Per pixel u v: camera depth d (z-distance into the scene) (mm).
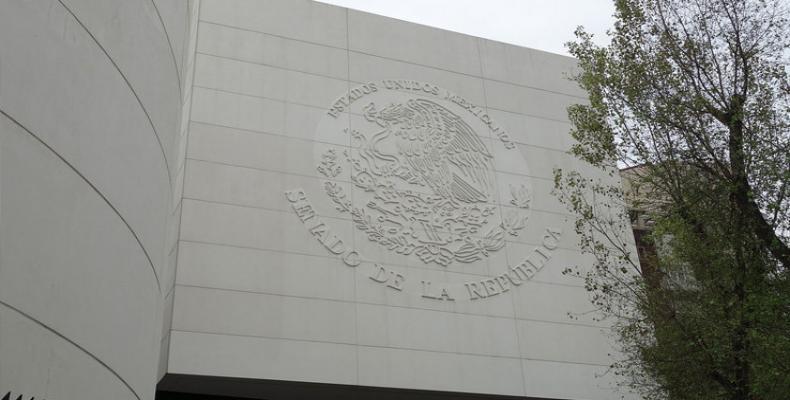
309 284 18125
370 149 20406
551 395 19250
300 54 20938
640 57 15195
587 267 21391
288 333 17422
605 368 20094
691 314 13898
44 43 6691
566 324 20328
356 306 18359
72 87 7059
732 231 13617
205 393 17266
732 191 13594
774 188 13414
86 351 7035
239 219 18188
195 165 18391
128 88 8188
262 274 17797
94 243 7270
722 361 13328
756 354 12805
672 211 14234
